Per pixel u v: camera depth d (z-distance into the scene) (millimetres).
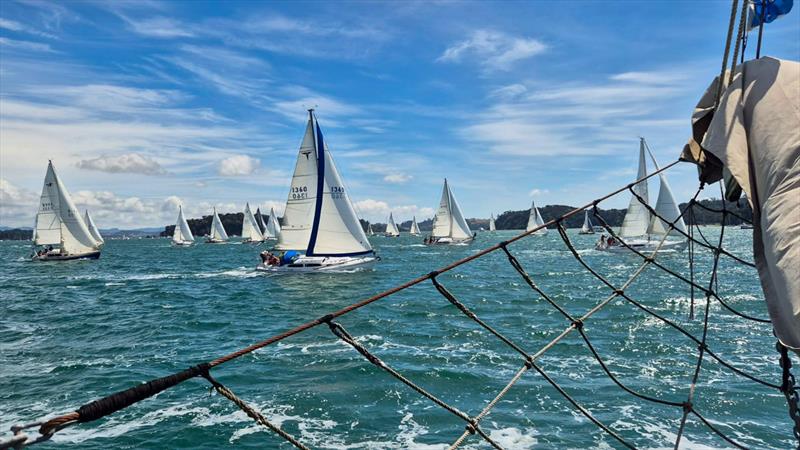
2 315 30500
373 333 22891
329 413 13391
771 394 14180
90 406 3242
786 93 4609
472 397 14477
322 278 44375
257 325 26312
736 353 18156
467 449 11359
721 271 48156
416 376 16156
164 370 17688
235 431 12359
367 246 47031
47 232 74250
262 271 49969
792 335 4203
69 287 45781
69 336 24016
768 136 4543
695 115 5699
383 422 12812
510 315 27453
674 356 17984
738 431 12109
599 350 19000
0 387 15836
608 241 72375
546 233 176000
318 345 20344
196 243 173375
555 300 32969
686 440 11680
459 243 100938
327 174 45219
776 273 4172
